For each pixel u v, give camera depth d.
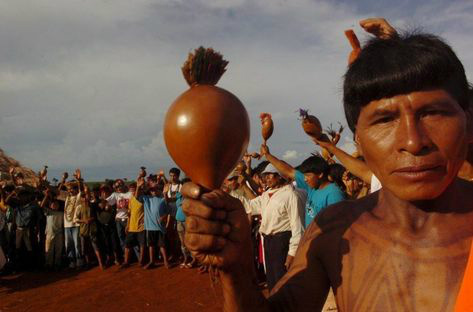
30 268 12.48
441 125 1.06
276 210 6.41
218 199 1.05
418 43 1.12
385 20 1.63
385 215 1.26
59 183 14.84
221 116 1.08
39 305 9.38
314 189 5.70
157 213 11.26
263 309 1.23
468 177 1.82
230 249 1.08
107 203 12.11
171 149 1.12
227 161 1.11
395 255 1.19
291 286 1.39
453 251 1.14
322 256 1.37
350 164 3.05
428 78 1.06
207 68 1.18
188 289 9.44
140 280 10.37
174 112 1.10
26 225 12.41
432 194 1.05
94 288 10.14
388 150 1.09
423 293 1.12
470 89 1.22
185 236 1.08
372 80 1.10
